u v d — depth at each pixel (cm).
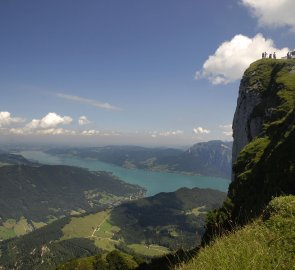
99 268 10350
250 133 11506
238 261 966
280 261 961
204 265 1037
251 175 5522
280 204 1387
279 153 4425
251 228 1307
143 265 6191
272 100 10488
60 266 10706
